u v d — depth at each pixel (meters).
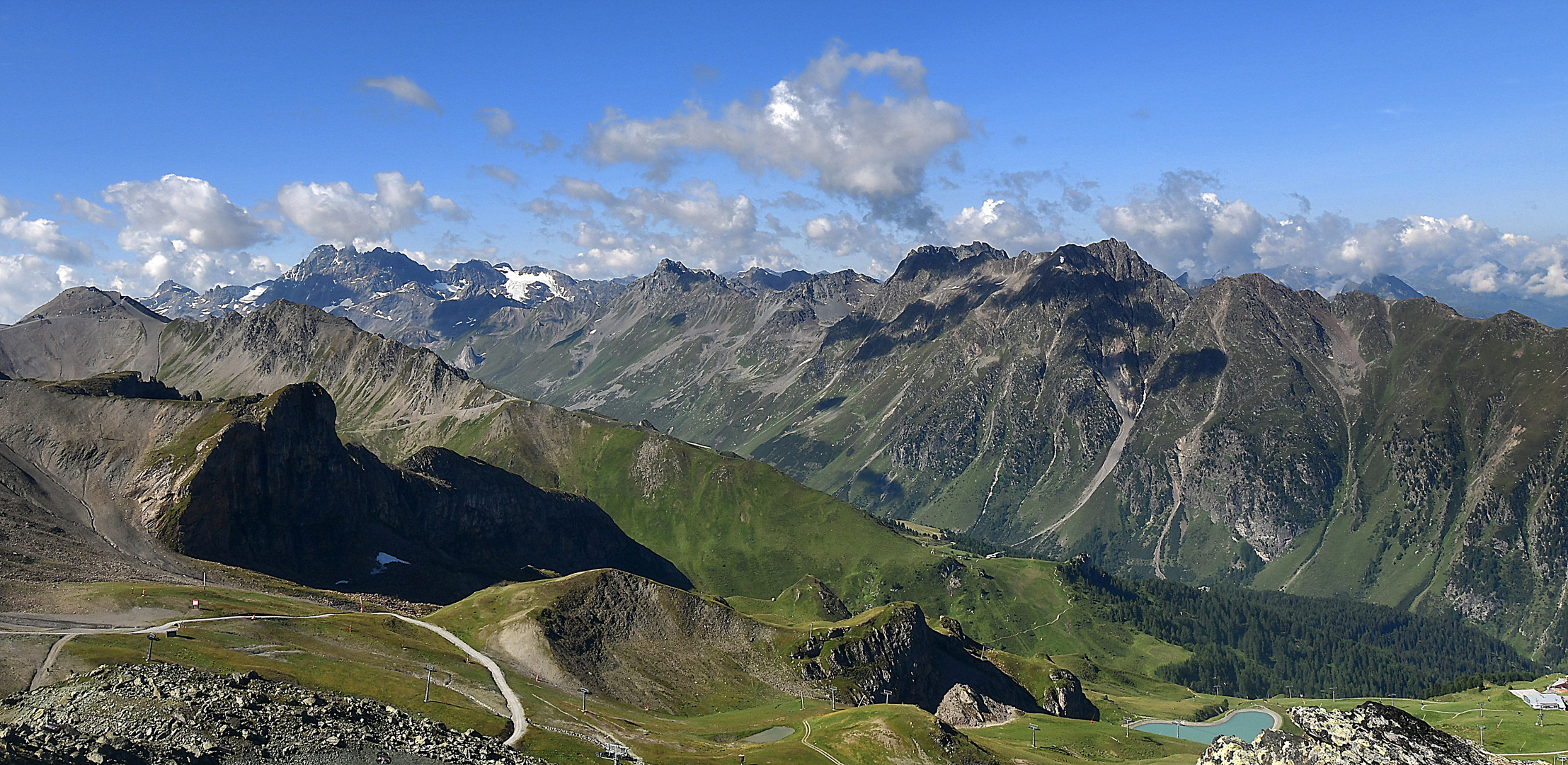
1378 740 51.28
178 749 94.81
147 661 140.50
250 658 155.88
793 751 175.12
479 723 146.38
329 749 103.81
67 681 118.69
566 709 175.38
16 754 83.19
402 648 194.00
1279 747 53.25
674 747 165.88
